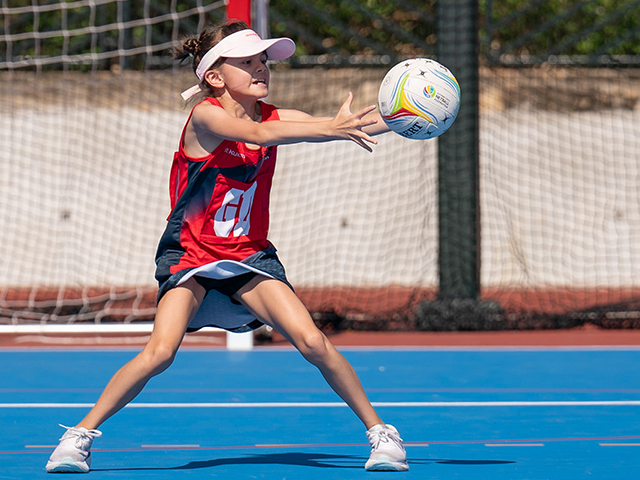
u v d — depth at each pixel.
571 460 12.73
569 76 44.78
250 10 24.34
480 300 31.31
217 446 13.84
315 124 10.70
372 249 41.59
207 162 11.68
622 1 51.94
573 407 17.20
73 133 43.31
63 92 43.88
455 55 30.84
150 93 44.03
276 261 12.12
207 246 11.83
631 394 18.73
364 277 41.31
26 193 42.44
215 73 11.90
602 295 37.59
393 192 41.91
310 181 42.25
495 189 42.38
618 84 44.38
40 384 20.11
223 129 11.15
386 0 53.12
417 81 11.51
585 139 43.03
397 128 11.69
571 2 52.25
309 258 41.56
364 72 46.91
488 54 46.59
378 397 18.41
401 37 53.22
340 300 36.47
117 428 15.24
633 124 43.28
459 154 31.05
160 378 20.83
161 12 49.78
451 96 11.59
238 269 11.70
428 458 12.89
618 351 25.53
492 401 17.91
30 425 15.55
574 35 52.22
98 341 27.86
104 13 49.31
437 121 11.55
